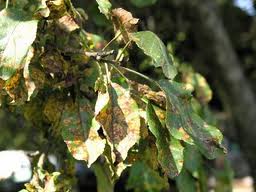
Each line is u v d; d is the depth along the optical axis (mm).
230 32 2186
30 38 542
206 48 1254
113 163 563
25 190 619
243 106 1316
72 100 622
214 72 1304
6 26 554
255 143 1333
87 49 637
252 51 2174
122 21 583
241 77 1309
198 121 590
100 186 742
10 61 539
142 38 575
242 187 2096
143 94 575
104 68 606
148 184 803
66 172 714
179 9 1156
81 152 568
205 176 815
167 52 597
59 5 574
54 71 597
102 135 589
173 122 556
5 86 561
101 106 554
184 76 910
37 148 787
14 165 711
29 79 561
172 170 552
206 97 903
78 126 587
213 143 578
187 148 763
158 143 549
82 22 672
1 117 1334
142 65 805
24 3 616
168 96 569
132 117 555
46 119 674
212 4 1236
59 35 609
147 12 1043
